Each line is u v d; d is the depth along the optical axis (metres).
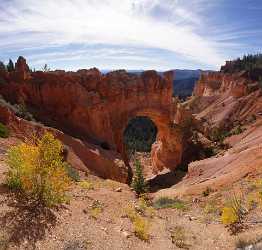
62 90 55.50
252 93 115.44
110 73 70.62
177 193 30.17
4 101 42.91
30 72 55.69
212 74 164.75
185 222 18.45
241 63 178.62
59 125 51.50
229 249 13.30
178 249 13.27
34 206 12.08
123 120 71.75
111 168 41.84
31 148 12.96
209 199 24.39
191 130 83.25
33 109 50.41
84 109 56.44
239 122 105.81
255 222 16.03
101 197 18.27
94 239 11.45
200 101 143.50
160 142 90.50
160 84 77.56
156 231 15.43
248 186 23.94
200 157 71.81
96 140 55.38
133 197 23.72
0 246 9.10
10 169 14.82
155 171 86.88
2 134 27.66
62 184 13.32
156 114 76.94
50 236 10.56
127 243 12.16
